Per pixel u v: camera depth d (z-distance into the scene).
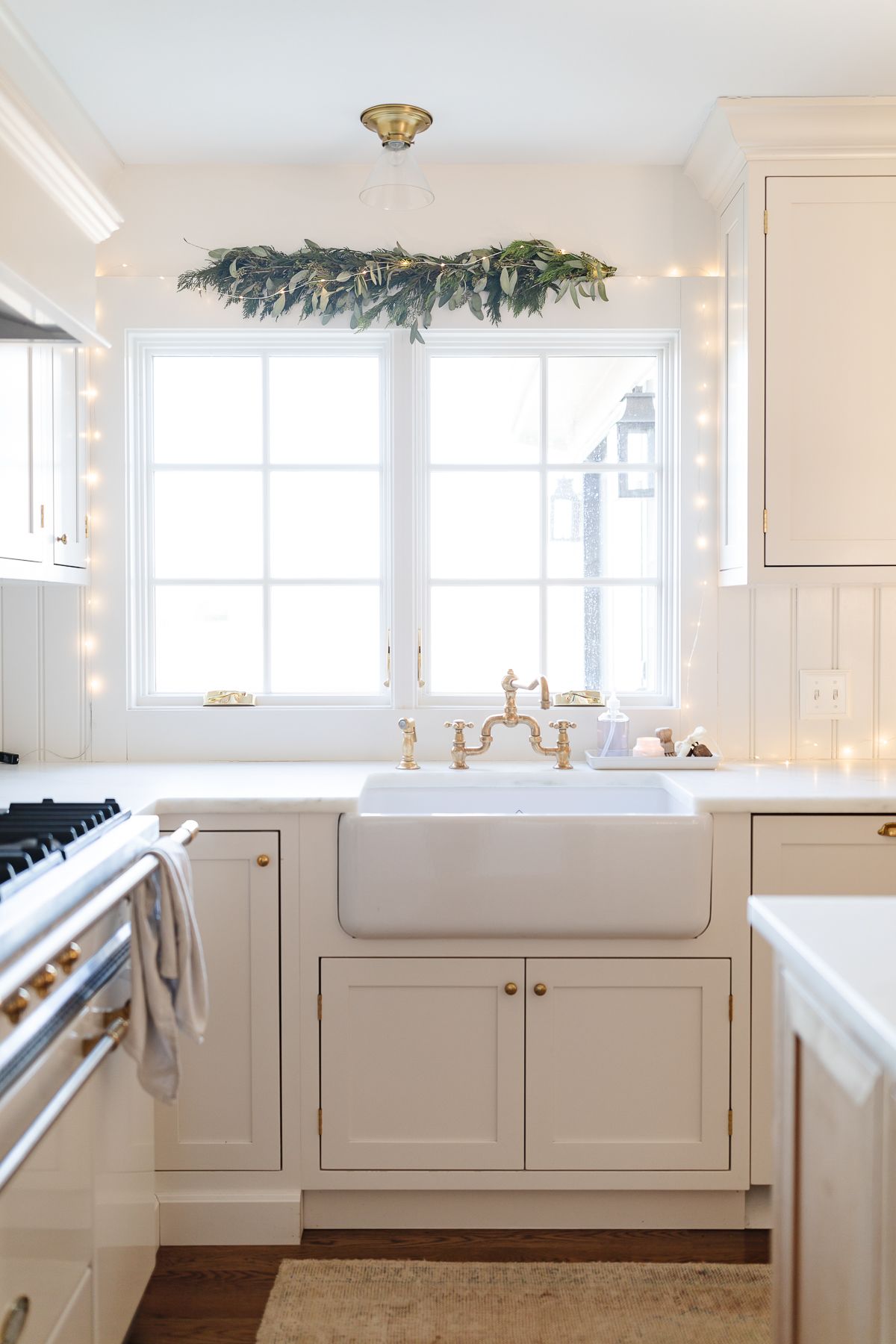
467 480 2.87
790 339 2.44
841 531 2.45
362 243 2.74
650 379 2.88
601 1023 2.20
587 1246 2.20
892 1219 0.99
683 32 2.12
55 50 2.17
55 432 2.38
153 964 1.65
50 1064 1.35
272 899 2.18
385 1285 2.06
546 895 2.15
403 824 2.14
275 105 2.42
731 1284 2.06
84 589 2.74
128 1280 1.75
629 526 2.88
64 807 1.83
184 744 2.77
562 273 2.65
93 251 2.15
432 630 2.87
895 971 1.11
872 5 2.03
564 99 2.40
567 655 2.88
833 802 2.19
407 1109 2.20
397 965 2.18
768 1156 2.22
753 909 1.42
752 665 2.78
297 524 2.88
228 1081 2.19
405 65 2.24
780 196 2.43
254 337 2.78
